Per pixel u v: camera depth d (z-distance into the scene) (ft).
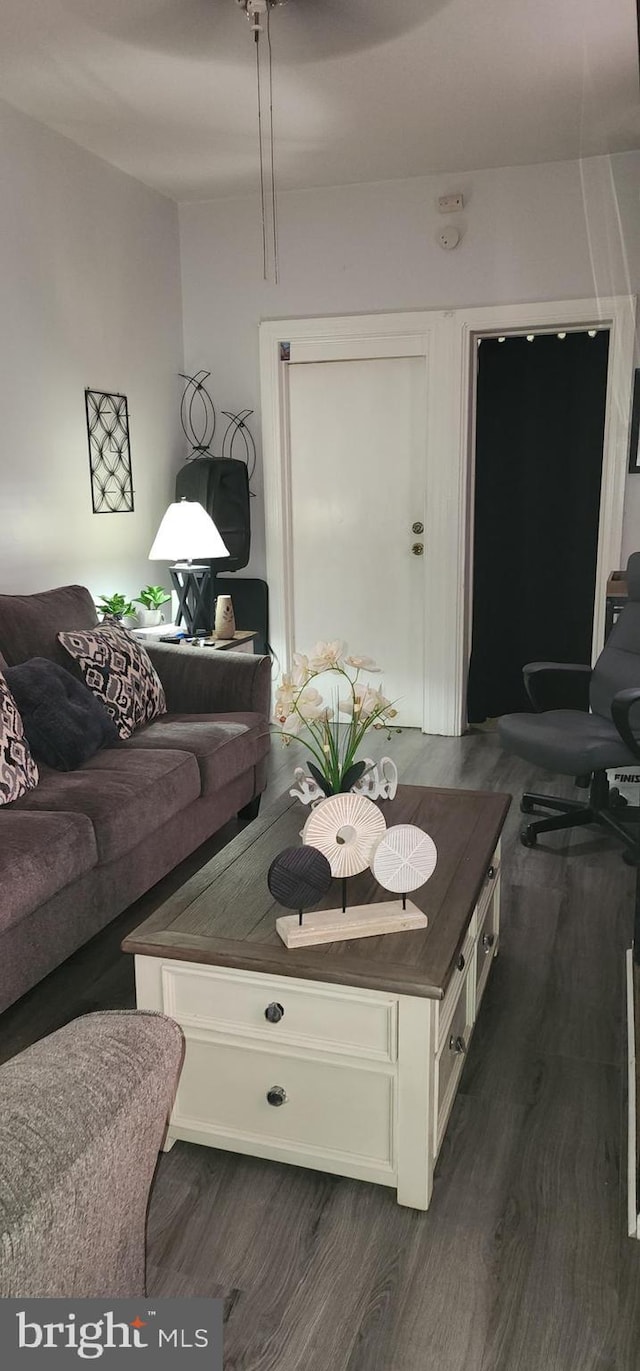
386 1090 5.24
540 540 15.49
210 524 13.80
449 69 10.37
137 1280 2.66
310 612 16.30
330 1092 5.37
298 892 5.37
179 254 15.56
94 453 13.34
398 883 5.60
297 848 5.37
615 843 10.74
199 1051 5.62
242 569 16.31
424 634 15.53
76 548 13.04
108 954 8.32
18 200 11.34
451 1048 5.92
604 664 11.18
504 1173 5.59
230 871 6.48
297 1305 4.66
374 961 5.18
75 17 9.12
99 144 12.56
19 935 6.95
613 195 13.29
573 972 7.89
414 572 15.58
